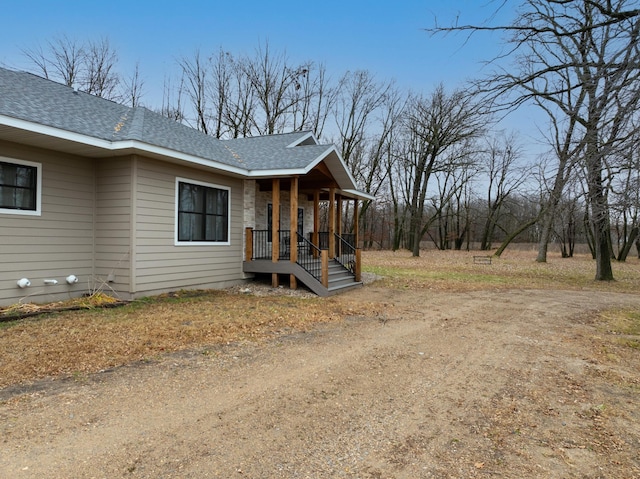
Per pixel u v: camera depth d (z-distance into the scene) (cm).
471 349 589
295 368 476
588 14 653
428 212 4278
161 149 831
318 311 834
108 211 860
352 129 3141
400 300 1028
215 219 1070
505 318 833
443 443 310
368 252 3481
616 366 522
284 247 1459
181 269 962
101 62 2589
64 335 559
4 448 279
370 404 381
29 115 671
